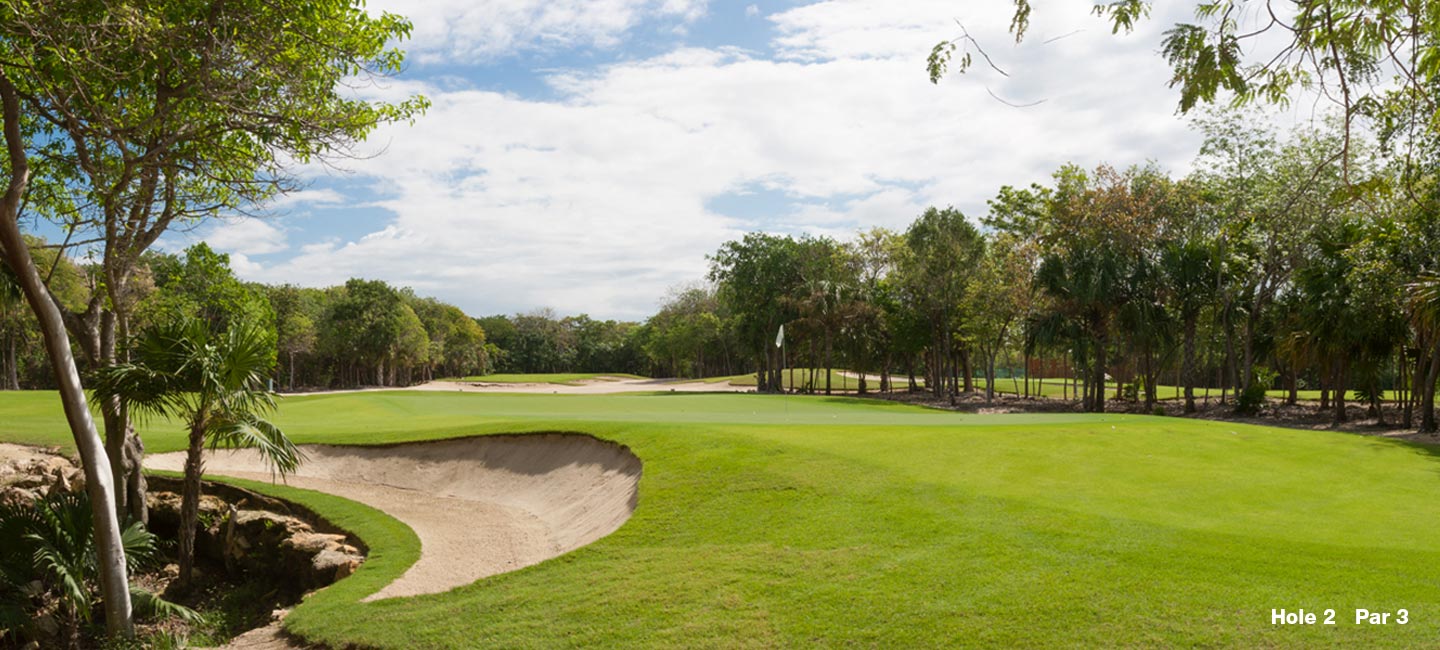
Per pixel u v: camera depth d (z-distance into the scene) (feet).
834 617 26.71
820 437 55.72
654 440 57.88
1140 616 24.22
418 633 29.76
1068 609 25.20
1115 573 27.68
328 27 43.65
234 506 56.39
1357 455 52.49
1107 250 125.80
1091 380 166.40
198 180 53.47
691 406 110.22
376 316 262.06
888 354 196.03
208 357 42.93
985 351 163.53
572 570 35.45
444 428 74.69
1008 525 34.24
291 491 59.06
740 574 31.78
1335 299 100.94
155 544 53.57
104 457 35.91
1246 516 35.58
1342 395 106.52
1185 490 40.96
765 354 205.98
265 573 49.14
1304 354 107.34
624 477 53.52
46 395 112.68
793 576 30.86
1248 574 26.81
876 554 32.27
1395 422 104.99
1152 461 48.21
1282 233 108.47
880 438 55.01
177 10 36.88
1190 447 52.80
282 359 250.57
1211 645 22.15
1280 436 58.95
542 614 30.12
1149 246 131.44
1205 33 18.98
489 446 67.92
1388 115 19.56
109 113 39.34
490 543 47.34
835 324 181.78
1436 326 82.53
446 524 52.60
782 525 37.88
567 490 57.11
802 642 25.23
